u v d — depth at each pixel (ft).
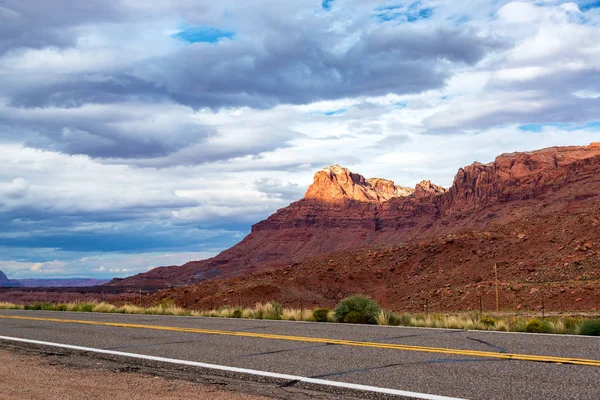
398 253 265.13
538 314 126.93
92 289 540.11
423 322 53.83
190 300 225.76
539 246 222.07
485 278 204.13
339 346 34.06
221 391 22.39
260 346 34.65
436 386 22.45
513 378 23.58
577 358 28.04
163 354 31.86
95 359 30.68
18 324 51.90
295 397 21.34
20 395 21.75
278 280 235.61
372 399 20.89
